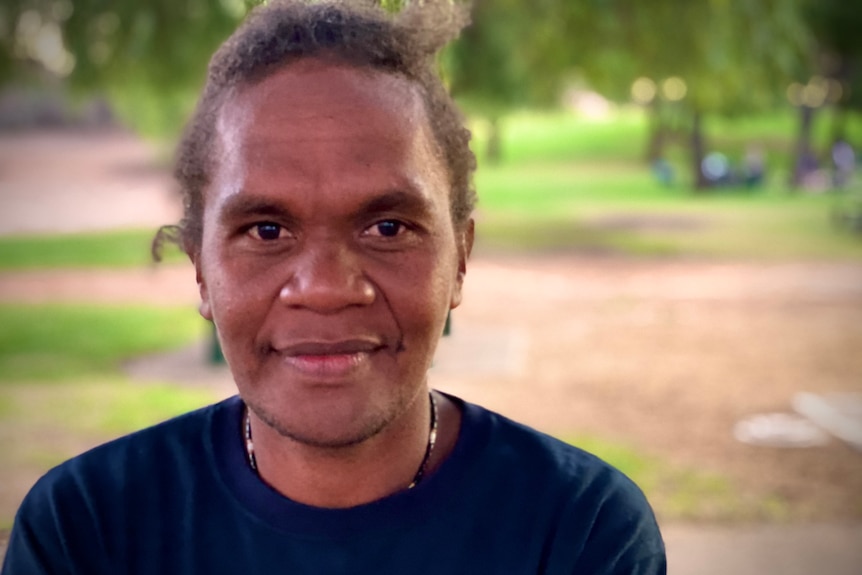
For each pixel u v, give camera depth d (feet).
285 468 4.34
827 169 97.81
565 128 176.96
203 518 4.38
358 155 3.78
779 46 38.09
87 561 4.41
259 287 3.87
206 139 4.09
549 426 20.30
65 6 34.65
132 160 123.34
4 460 17.83
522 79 46.26
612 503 4.49
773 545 14.14
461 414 4.73
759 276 40.78
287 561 4.21
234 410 4.75
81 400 21.99
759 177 85.25
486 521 4.34
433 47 4.28
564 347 27.94
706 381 24.17
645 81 44.09
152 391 22.88
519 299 36.04
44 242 53.78
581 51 41.81
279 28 3.97
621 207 72.02
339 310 3.80
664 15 37.14
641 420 20.77
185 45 33.58
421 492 4.31
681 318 32.40
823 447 18.94
